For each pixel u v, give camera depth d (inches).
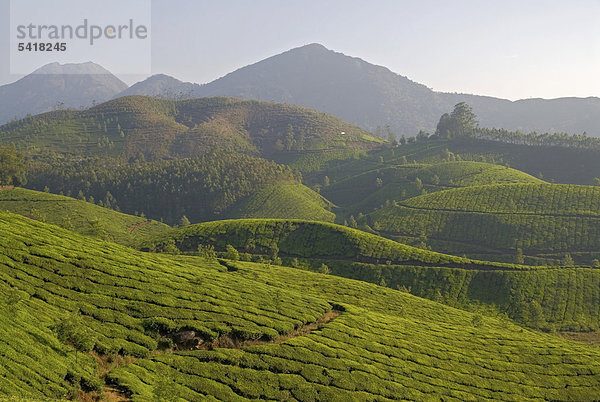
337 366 2620.6
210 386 2133.4
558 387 3053.6
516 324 5014.8
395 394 2539.4
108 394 1851.6
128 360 2143.2
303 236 6889.8
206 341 2508.6
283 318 3026.6
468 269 5969.5
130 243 7253.9
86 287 2566.4
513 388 2933.1
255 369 2393.0
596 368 3334.2
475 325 4092.0
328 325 3157.0
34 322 1985.7
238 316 2822.3
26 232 3073.3
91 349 2058.3
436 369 2942.9
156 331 2396.7
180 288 2987.2
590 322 4958.2
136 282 2834.6
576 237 7140.8
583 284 5457.7
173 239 6934.1
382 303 4318.4
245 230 7047.2
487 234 7716.5
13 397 1380.4
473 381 2908.5
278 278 4488.2
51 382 1679.4
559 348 3629.4
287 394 2266.2
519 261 6806.1
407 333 3400.6
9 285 2298.2
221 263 4766.2
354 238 6688.0
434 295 5615.2
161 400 1798.7
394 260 6279.5
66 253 2906.0
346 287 4589.1
